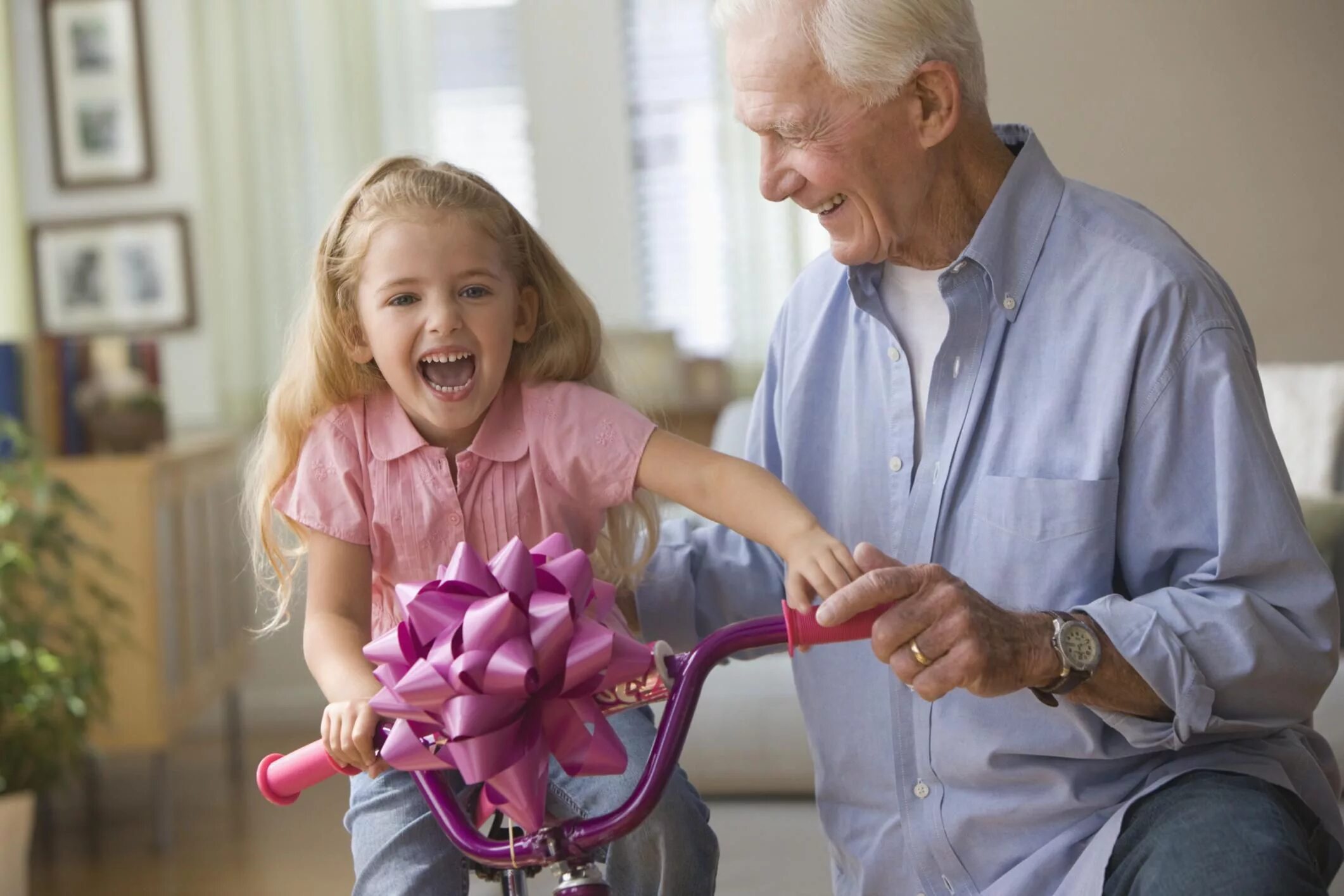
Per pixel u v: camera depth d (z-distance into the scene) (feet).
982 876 4.89
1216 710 4.38
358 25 16.48
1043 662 4.19
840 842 5.27
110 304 16.96
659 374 15.31
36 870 12.24
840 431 5.31
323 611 5.07
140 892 11.53
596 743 3.69
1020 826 4.78
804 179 4.85
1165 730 4.39
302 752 4.05
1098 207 4.89
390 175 5.15
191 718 13.41
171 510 13.30
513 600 3.64
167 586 13.05
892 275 5.24
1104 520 4.64
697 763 7.91
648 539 5.32
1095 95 8.16
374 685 4.65
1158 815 4.34
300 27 16.55
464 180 5.13
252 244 16.62
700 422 15.40
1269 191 8.25
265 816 13.51
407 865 4.81
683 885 4.82
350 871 11.78
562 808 4.90
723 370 15.97
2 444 12.22
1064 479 4.67
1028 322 4.82
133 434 13.06
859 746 5.13
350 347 5.18
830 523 5.32
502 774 3.62
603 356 5.53
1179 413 4.56
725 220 16.65
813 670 5.26
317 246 5.18
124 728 12.59
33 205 16.96
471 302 4.86
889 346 5.17
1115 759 4.66
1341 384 8.82
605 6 16.78
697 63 16.72
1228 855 4.00
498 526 5.10
